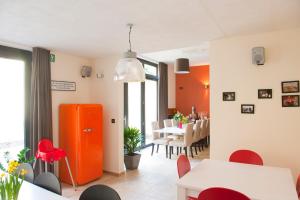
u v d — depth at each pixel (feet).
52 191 6.67
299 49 9.47
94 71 15.62
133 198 11.27
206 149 22.25
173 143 18.65
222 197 5.19
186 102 28.35
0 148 11.60
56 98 13.56
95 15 7.99
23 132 12.31
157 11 7.69
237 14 8.03
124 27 9.28
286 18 8.46
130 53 8.71
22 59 12.17
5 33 9.91
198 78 27.68
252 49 10.10
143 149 21.99
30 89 12.37
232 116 10.77
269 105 10.02
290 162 9.60
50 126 12.57
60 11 7.63
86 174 13.10
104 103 15.11
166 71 25.39
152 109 24.25
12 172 5.64
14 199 5.41
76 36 10.44
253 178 7.11
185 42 11.66
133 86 21.16
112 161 14.78
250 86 10.39
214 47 11.23
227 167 8.27
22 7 7.29
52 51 13.32
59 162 13.61
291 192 6.03
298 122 9.49
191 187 6.53
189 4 7.17
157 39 11.07
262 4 7.22
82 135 12.90
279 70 9.83
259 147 10.19
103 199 5.30
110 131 14.85
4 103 11.68
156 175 14.65
